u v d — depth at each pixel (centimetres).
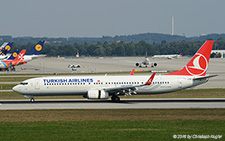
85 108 16850
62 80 19750
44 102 19475
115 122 12988
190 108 16562
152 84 19862
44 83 19675
